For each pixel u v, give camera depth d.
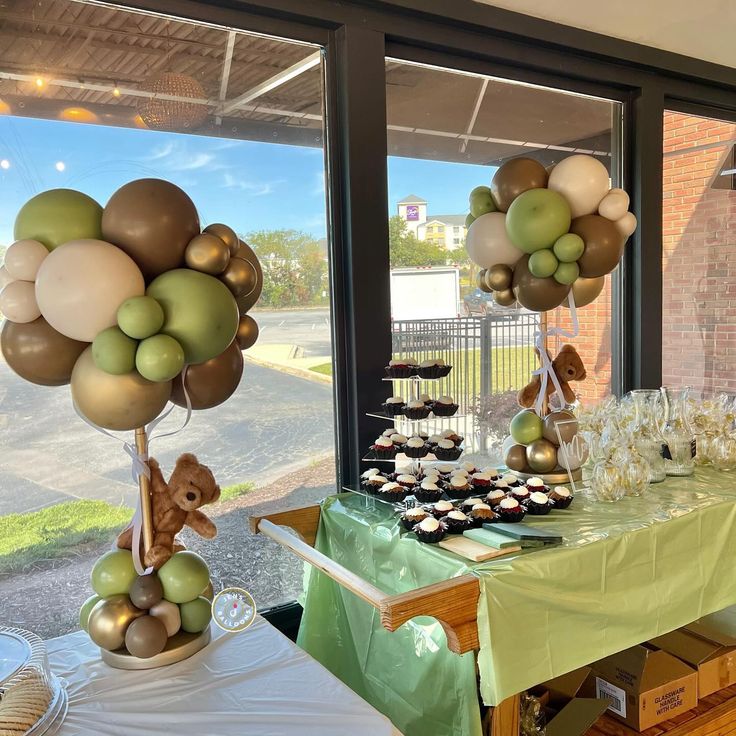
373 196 2.00
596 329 2.74
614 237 1.75
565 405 1.97
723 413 2.16
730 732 1.85
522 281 1.81
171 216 1.17
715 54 2.75
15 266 1.14
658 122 2.68
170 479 1.37
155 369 1.10
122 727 1.11
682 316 3.08
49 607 1.73
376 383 2.04
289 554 2.07
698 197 3.03
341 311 2.05
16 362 1.19
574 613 1.41
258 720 1.12
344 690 1.22
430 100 2.22
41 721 1.08
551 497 1.70
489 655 1.28
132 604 1.33
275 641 1.40
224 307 1.18
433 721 1.46
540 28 2.24
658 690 1.80
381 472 1.86
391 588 1.58
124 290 1.12
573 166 1.74
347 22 1.91
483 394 2.37
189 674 1.28
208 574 1.38
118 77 1.74
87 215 1.20
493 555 1.38
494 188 1.86
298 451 2.06
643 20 2.51
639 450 1.93
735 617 2.10
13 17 1.62
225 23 1.81
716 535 1.69
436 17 2.03
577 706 1.75
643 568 1.53
